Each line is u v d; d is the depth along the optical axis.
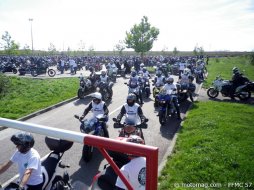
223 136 8.40
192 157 6.74
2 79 17.52
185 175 5.90
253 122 10.32
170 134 9.55
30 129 2.31
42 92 17.52
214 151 7.13
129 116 7.44
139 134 6.82
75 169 6.66
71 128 10.29
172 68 32.94
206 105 13.62
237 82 15.84
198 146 7.65
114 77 25.77
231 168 6.24
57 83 21.73
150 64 45.19
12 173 6.32
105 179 3.86
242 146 7.59
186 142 8.06
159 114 10.59
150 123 11.04
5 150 7.67
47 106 13.64
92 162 7.09
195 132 9.00
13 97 15.86
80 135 2.07
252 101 15.62
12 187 3.66
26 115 11.88
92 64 40.16
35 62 35.88
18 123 2.37
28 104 13.90
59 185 4.00
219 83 16.25
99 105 8.11
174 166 6.41
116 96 17.42
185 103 14.94
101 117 7.44
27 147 3.77
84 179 6.17
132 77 16.03
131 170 3.69
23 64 35.25
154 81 17.28
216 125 9.65
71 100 15.91
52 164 4.16
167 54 95.44
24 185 3.53
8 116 11.45
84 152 6.91
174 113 11.70
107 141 1.96
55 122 11.14
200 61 33.12
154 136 9.32
